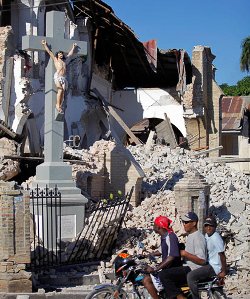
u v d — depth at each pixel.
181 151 29.59
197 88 39.22
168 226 11.48
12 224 14.19
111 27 34.81
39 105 27.86
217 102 40.59
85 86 32.69
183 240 17.12
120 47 37.56
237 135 49.84
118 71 41.41
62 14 18.86
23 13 28.56
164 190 22.20
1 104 26.06
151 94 39.88
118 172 22.09
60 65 18.55
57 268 15.83
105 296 11.55
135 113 40.03
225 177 25.34
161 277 11.21
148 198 21.02
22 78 26.25
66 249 16.50
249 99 56.56
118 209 17.80
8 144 23.86
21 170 23.62
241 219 19.12
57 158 18.38
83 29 33.16
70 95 30.73
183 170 25.14
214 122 40.56
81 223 17.70
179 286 11.26
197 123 39.53
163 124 38.12
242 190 23.30
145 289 11.50
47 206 16.88
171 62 38.84
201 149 39.00
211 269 11.27
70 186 18.05
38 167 18.30
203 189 17.78
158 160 26.72
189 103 38.81
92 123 32.47
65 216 17.55
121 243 17.45
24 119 25.19
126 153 22.17
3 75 26.16
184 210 17.73
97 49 37.06
